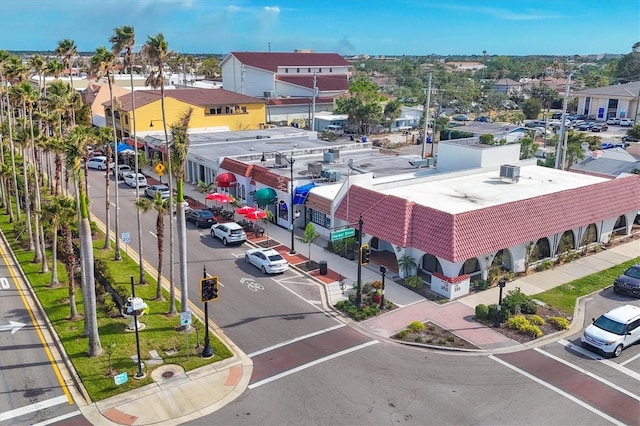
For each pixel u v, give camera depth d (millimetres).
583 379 24016
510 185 42938
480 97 165750
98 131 36969
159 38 28719
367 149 65188
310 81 118562
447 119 104438
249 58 119312
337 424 20750
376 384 23484
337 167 52875
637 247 42906
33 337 27516
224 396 22531
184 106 77375
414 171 51188
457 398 22516
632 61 181250
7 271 37000
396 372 24484
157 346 26297
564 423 20891
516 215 36000
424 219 34562
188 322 25953
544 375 24328
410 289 34000
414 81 199250
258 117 85250
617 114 128375
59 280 34719
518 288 32031
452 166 50969
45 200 43406
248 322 29375
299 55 125125
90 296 24656
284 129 80500
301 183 45938
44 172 66875
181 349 26109
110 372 23938
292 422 20859
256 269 37344
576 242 40656
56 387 23094
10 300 32188
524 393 22906
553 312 30828
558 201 39000
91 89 93688
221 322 29359
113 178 66250
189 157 60656
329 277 35812
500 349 26703
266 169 49188
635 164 58438
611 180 44312
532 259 37875
